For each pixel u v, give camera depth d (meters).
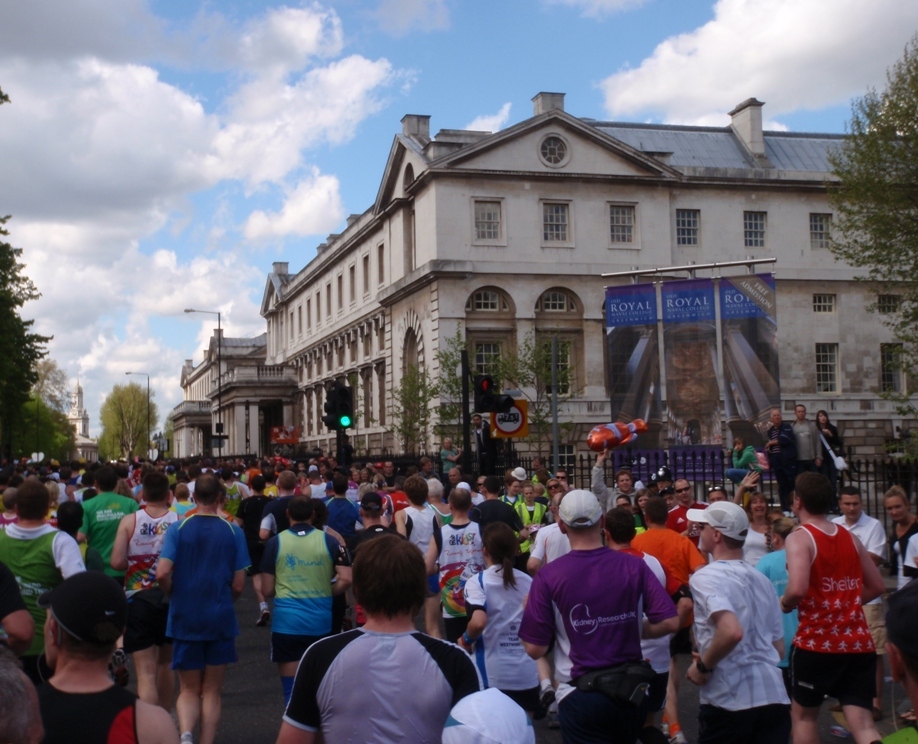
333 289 73.81
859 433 52.34
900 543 10.88
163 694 9.75
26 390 57.12
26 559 8.08
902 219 30.81
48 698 4.08
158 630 9.52
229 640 9.04
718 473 31.12
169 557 8.89
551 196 51.28
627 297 32.59
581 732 6.18
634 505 14.57
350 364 68.88
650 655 7.98
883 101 30.88
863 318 54.78
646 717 6.90
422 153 52.25
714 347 32.31
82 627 4.12
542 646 6.53
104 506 11.56
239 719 10.59
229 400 88.31
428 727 4.50
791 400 51.22
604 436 16.48
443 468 31.16
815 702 7.46
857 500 10.30
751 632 6.69
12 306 45.59
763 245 54.09
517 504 16.20
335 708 4.51
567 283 51.19
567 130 51.47
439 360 48.59
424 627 15.73
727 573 6.71
